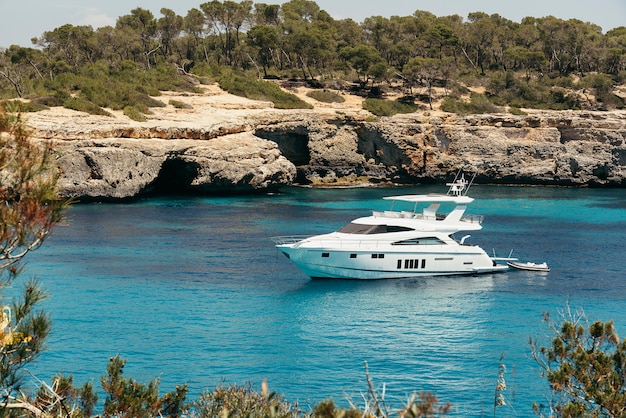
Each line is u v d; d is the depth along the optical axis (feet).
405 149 353.92
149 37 464.65
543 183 367.45
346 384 98.02
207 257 174.70
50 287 141.69
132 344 111.34
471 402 92.53
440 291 148.46
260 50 456.45
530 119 371.76
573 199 306.96
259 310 131.85
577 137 373.81
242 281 152.76
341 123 353.72
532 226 231.09
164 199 285.23
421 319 128.06
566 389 52.65
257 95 368.89
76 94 319.27
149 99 327.06
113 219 228.63
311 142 346.74
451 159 361.71
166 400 49.44
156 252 178.50
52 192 35.65
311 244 154.61
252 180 303.89
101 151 270.87
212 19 465.88
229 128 314.76
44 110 284.00
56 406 44.21
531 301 140.77
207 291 143.64
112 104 309.22
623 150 365.20
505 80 429.38
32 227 34.83
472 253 163.12
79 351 107.34
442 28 489.67
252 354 108.78
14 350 38.37
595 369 51.29
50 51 433.48
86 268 159.02
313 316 128.88
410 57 470.39
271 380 98.99
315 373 101.71
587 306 137.18
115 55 428.15
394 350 111.45
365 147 359.66
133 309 129.59
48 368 100.01
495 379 99.91
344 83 425.69
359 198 298.56
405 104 387.34
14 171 34.81
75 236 196.44
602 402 48.67
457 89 415.23
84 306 130.00
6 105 35.73
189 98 347.97
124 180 274.16
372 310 133.39
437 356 108.78
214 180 296.51
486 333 120.26
